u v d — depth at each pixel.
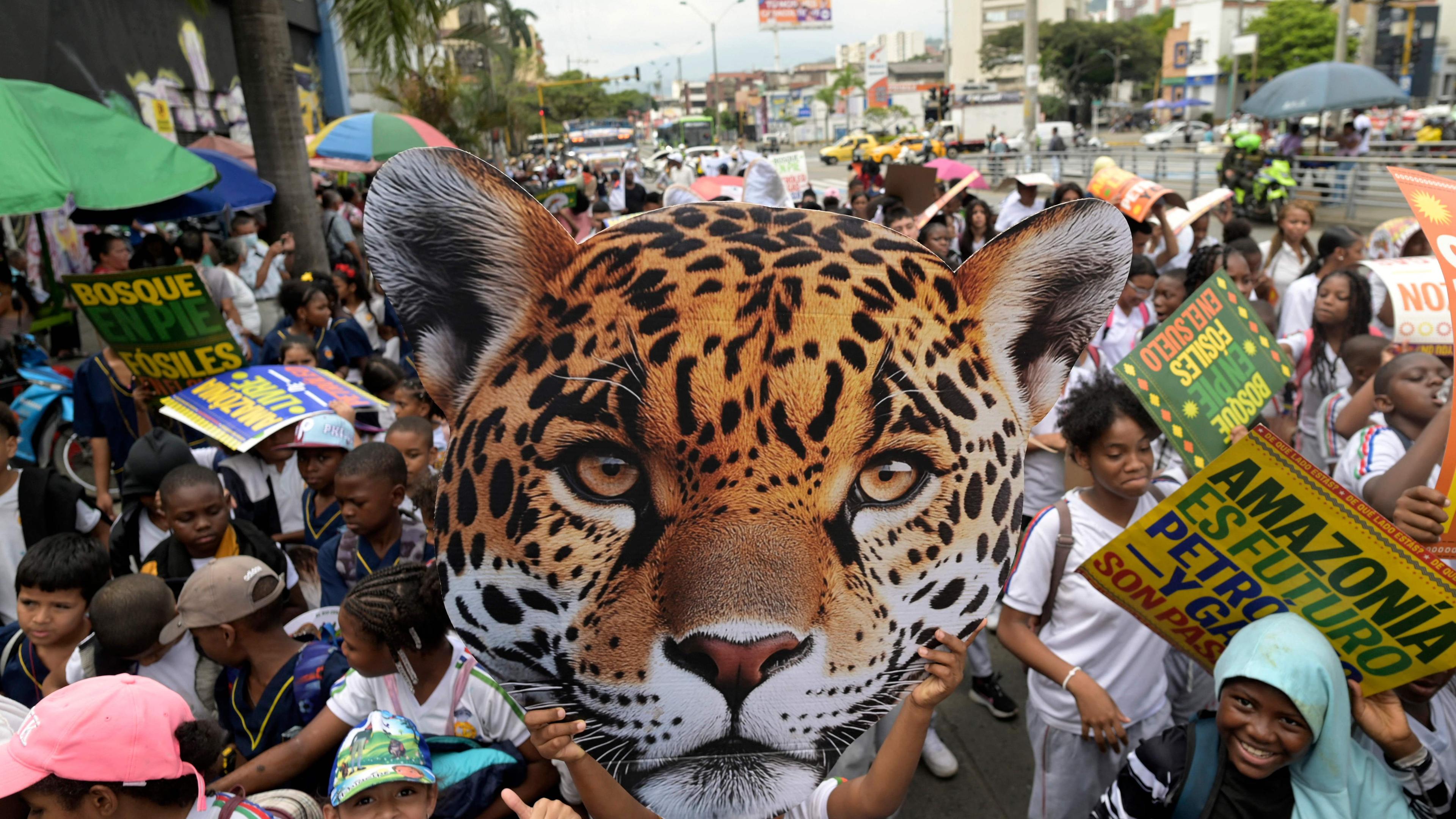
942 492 1.28
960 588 1.30
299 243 8.32
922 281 1.25
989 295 1.27
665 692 1.26
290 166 8.19
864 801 1.74
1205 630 1.95
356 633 2.10
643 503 1.22
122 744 1.68
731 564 1.24
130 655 2.42
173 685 2.50
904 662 1.30
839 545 1.26
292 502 3.73
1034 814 2.72
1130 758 1.99
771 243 1.21
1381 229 5.28
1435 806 1.92
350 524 2.98
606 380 1.20
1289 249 6.36
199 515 2.97
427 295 1.17
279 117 8.05
